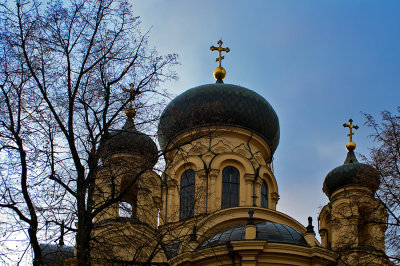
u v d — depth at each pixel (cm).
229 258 3581
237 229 3844
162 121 2600
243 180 4638
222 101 4844
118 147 2323
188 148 4700
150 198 3120
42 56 2286
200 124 3069
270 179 4859
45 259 2133
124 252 2970
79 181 2220
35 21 2286
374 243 3078
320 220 4819
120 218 2381
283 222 4359
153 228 2881
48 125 2231
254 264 3534
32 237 2084
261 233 3756
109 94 2316
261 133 4953
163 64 2400
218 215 4256
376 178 2895
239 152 4759
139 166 2323
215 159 4625
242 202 4566
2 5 2264
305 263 3622
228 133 4747
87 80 2333
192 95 4881
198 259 3625
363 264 3084
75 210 2170
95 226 2259
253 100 4934
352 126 5444
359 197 3012
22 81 2252
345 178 4847
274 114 5094
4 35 2252
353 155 5269
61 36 2312
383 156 2875
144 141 2395
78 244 2133
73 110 2302
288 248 3591
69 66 2295
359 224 2970
